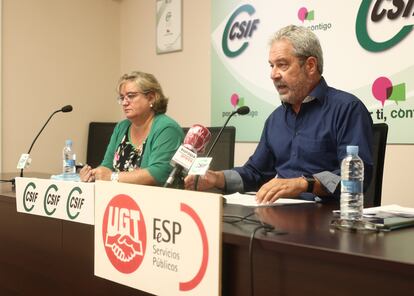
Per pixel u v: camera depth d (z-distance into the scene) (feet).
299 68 5.45
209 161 3.88
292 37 5.44
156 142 6.63
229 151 7.29
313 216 3.57
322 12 8.75
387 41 7.90
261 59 9.78
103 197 3.72
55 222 4.62
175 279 3.10
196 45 11.18
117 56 13.07
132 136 7.38
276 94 9.55
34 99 11.16
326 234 2.82
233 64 10.32
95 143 11.94
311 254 2.46
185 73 11.47
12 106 10.74
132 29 12.83
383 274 2.25
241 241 2.79
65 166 6.88
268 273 2.75
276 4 9.49
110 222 3.63
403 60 7.73
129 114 7.01
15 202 4.97
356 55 8.32
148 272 3.29
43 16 11.30
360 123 5.26
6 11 10.57
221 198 2.83
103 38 12.69
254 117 9.96
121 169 7.09
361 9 8.21
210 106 10.86
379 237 2.72
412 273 2.09
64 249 4.53
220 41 10.57
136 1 12.67
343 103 5.40
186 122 11.50
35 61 11.16
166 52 11.87
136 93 6.98
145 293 3.71
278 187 4.29
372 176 5.20
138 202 3.37
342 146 5.26
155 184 6.16
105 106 12.77
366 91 8.21
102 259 3.71
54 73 11.56
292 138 5.77
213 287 2.85
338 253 2.35
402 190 7.85
